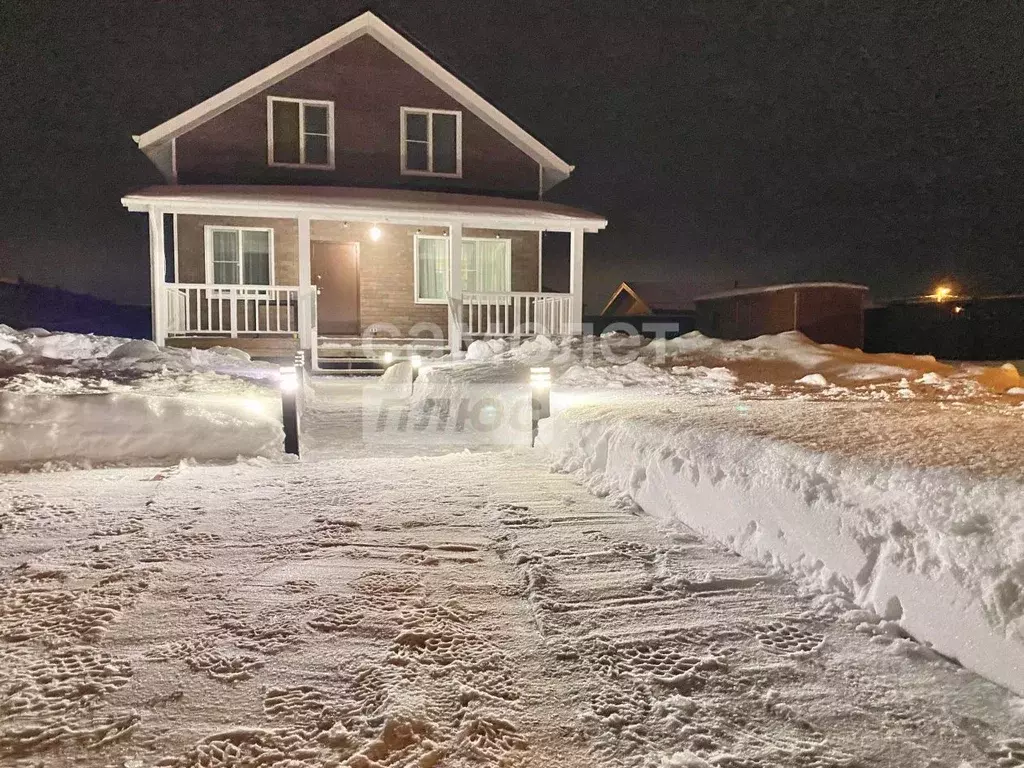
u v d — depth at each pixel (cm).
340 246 1747
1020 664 260
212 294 1619
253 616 324
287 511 502
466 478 621
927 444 425
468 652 294
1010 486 298
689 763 224
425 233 1780
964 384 1105
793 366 1320
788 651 298
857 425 532
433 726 241
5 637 300
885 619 319
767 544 399
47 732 235
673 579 373
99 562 389
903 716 252
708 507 452
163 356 1156
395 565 395
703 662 288
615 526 473
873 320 2906
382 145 1781
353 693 260
